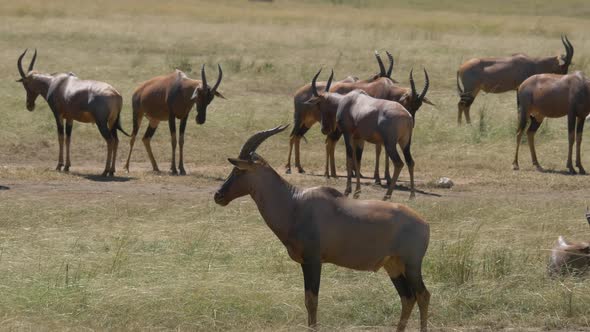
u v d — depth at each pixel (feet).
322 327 105.19
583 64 336.90
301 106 210.79
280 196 101.60
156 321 107.65
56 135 231.50
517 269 127.24
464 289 119.03
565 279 121.80
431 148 234.79
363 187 195.72
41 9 500.74
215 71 314.55
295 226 100.58
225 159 224.12
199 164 219.82
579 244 127.44
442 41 412.16
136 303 110.11
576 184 198.18
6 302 109.60
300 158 226.17
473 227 150.41
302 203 100.78
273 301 112.88
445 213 161.68
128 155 220.64
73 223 152.35
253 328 106.73
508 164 222.28
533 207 168.96
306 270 100.68
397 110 179.93
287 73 312.71
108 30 406.21
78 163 217.36
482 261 129.70
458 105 255.09
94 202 168.55
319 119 209.56
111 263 126.62
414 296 102.17
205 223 151.64
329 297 115.03
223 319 108.99
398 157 180.75
